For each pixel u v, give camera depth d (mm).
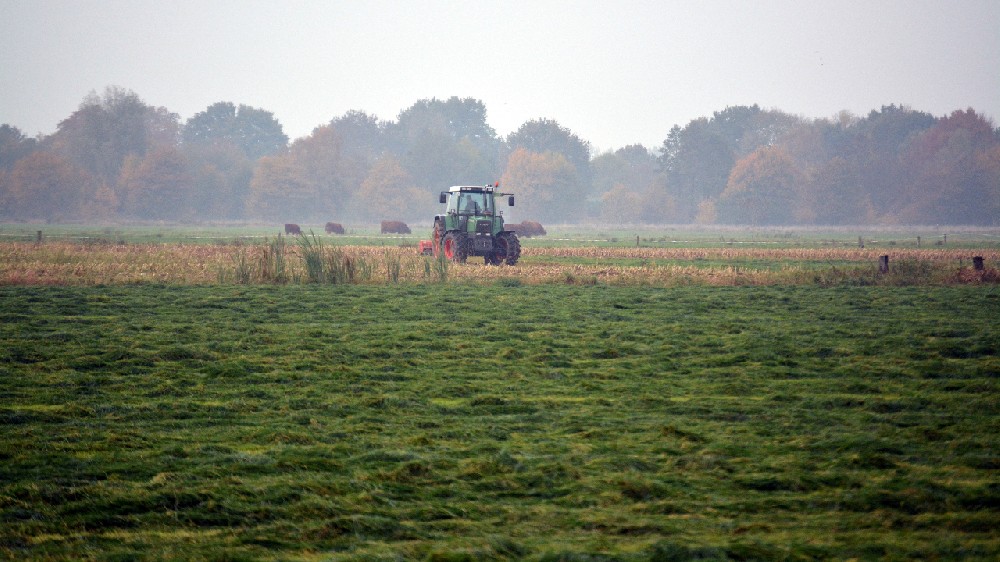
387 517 30531
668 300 98000
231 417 44719
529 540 28297
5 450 37906
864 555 26625
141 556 27297
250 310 86562
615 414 45344
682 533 28688
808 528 29109
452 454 37875
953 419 43875
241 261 118500
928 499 31547
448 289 108000
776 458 36969
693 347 66250
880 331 73125
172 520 30328
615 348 65625
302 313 84625
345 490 33312
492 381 54062
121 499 31906
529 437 40750
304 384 52875
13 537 28844
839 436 40188
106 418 44156
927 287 115500
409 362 60094
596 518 30156
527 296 100625
